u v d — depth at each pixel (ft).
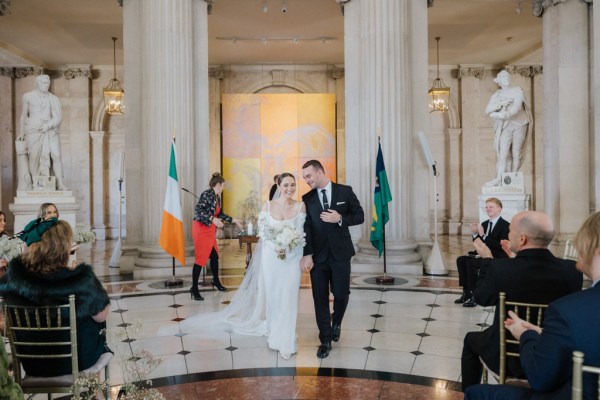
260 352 15.52
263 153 55.88
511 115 30.53
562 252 31.71
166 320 19.35
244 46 50.96
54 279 9.11
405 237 29.48
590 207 31.96
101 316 9.52
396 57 29.50
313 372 13.76
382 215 26.53
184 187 29.86
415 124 30.99
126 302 22.45
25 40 47.55
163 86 29.63
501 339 8.79
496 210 19.95
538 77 56.34
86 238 18.86
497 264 9.37
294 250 15.29
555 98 32.42
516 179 30.45
